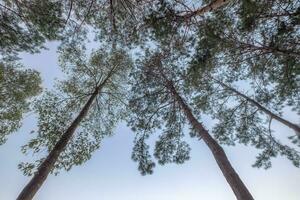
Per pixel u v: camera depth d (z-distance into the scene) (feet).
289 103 33.96
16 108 37.83
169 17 21.13
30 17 27.35
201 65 23.65
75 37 31.99
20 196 22.21
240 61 26.55
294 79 25.70
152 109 37.91
